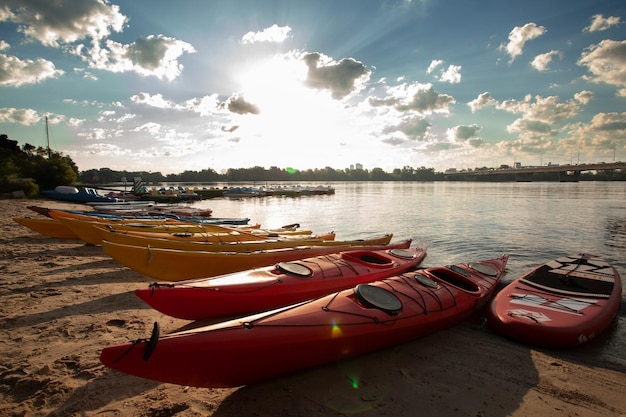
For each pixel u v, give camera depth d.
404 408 3.80
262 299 6.05
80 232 11.57
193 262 7.79
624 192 58.25
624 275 10.38
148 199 38.12
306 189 55.69
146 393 3.84
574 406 4.04
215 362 3.51
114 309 6.21
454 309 6.02
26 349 4.68
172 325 5.66
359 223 22.31
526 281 7.65
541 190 68.00
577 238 16.39
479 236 17.11
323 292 6.68
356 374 4.48
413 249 10.86
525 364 4.98
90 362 4.36
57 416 3.40
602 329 5.93
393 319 4.98
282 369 4.06
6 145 56.84
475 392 4.20
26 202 28.33
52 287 7.37
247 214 28.17
